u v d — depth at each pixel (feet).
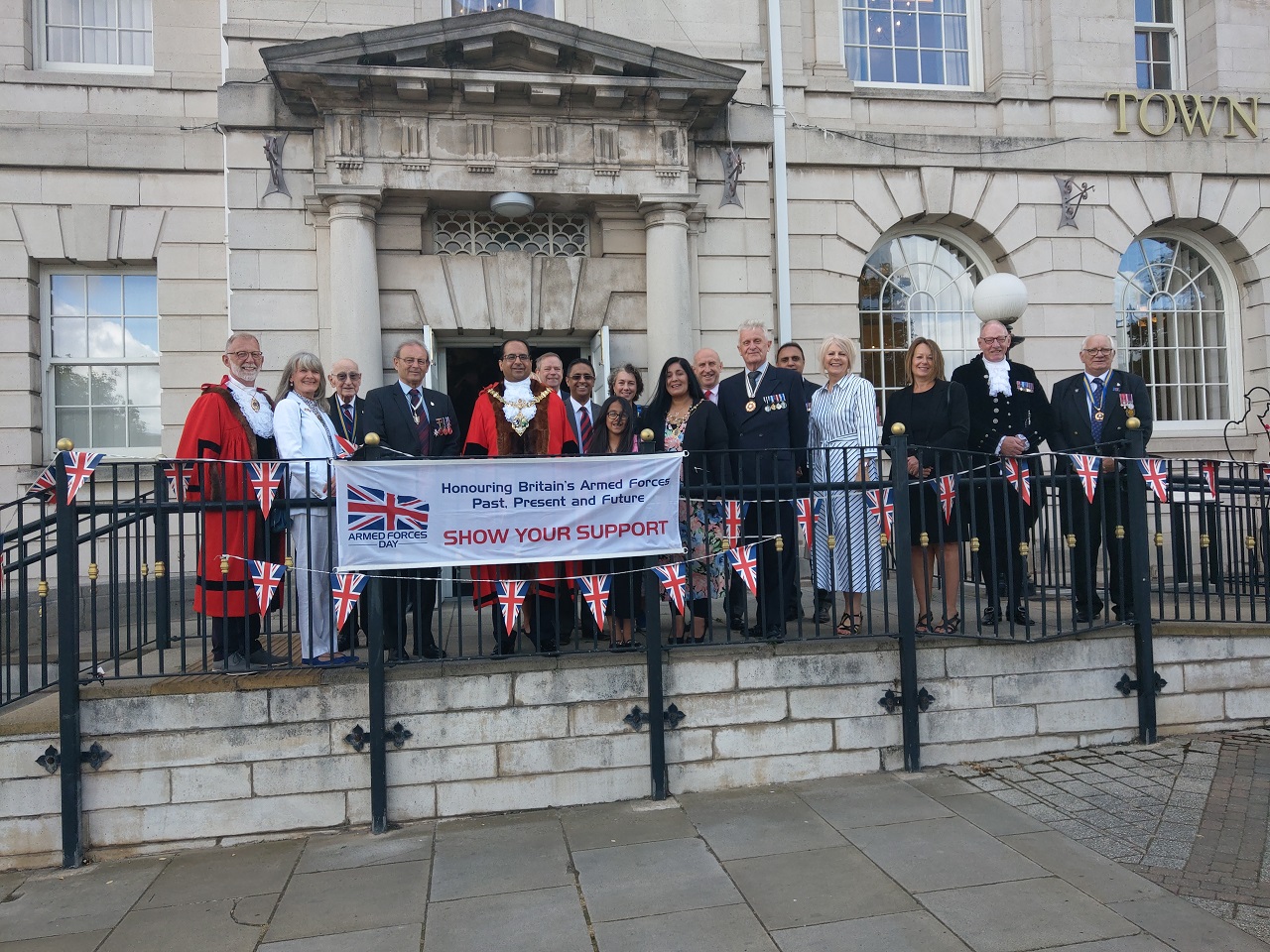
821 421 19.15
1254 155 33.68
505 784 15.56
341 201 26.30
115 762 14.61
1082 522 18.61
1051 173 32.45
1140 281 34.40
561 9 29.63
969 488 17.53
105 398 29.55
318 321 26.96
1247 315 34.32
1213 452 33.55
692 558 16.94
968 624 19.35
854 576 18.28
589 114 27.53
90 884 13.58
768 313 29.71
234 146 26.66
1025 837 13.66
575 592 16.29
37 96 28.45
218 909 12.46
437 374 28.84
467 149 26.91
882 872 12.68
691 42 29.73
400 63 26.09
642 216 28.63
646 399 28.30
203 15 29.40
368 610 15.10
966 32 34.04
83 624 25.66
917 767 16.76
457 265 27.78
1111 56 33.06
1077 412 19.76
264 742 14.94
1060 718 17.54
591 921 11.64
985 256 32.99
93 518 14.69
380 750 15.01
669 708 16.07
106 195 28.60
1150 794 15.15
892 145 31.45
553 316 28.27
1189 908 11.37
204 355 28.96
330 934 11.60
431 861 13.71
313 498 15.64
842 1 33.19
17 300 28.17
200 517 15.16
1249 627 18.51
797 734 16.52
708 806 15.47
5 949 11.60
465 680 15.47
